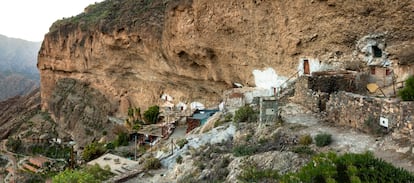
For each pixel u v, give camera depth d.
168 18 38.00
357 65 21.84
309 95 19.25
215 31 32.06
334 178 8.70
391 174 8.77
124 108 52.25
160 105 46.38
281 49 26.36
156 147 25.94
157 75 45.81
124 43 48.03
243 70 31.09
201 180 15.02
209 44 33.22
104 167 24.23
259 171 13.13
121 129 44.88
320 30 23.22
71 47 63.28
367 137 14.09
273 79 27.86
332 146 13.92
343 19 21.83
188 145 20.61
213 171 15.11
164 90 46.19
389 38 20.25
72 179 18.58
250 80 30.47
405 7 19.11
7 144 61.19
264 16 27.17
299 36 24.48
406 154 11.97
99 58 54.84
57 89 68.44
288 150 14.25
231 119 22.33
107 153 31.44
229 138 18.92
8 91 183.75
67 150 52.12
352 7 21.12
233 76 33.03
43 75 75.56
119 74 53.03
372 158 9.23
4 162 53.19
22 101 98.81
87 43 57.50
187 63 38.50
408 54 19.25
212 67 35.19
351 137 14.39
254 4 27.84
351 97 15.63
